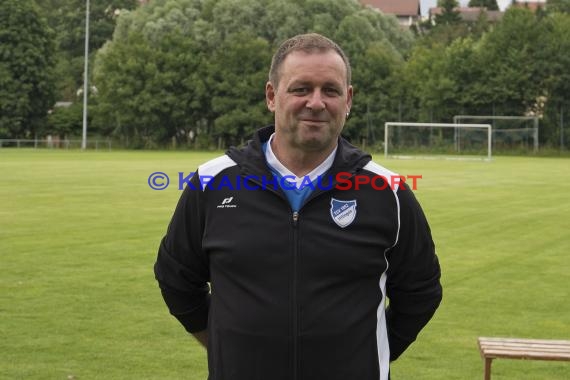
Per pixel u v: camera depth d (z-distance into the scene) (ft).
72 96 276.00
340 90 10.99
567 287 32.99
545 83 196.13
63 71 267.80
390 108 209.15
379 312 11.10
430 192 78.23
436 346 24.44
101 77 215.31
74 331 25.54
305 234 10.84
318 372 10.71
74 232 47.57
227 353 10.91
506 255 40.91
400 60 217.36
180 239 11.68
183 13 226.99
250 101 213.46
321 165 11.29
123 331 25.66
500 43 200.64
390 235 11.10
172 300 12.12
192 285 11.99
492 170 120.67
